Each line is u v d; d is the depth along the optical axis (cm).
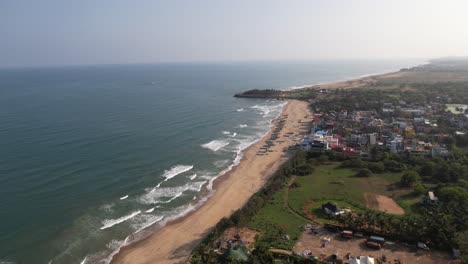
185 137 14375
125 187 9294
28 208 7931
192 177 10238
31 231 7094
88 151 11875
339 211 7525
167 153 12194
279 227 6981
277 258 5909
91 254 6538
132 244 6906
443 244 6044
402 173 9894
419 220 6388
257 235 6650
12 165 10312
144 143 13162
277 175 9838
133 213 8038
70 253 6519
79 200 8444
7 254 6372
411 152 11556
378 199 8244
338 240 6469
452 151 11288
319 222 7200
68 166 10438
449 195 7581
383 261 5762
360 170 10012
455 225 6378
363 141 13025
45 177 9569
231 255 5669
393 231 6488
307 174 10144
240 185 9769
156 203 8575
